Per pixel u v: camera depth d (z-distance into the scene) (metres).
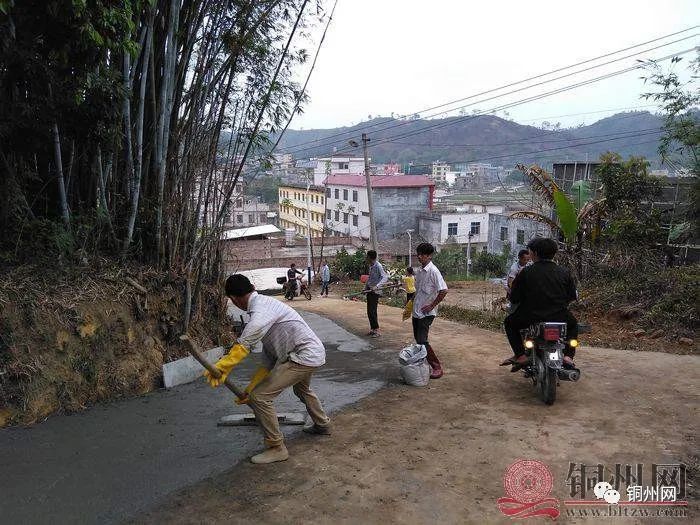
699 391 5.16
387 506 3.23
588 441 4.12
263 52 6.40
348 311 12.35
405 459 3.86
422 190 45.31
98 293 5.22
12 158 5.14
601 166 12.02
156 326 5.81
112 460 3.84
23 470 3.67
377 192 44.19
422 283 5.77
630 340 7.46
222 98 6.58
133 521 3.08
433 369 5.97
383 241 41.31
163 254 6.13
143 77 5.58
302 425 4.53
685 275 8.65
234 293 3.77
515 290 5.25
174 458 3.88
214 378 3.58
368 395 5.38
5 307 4.48
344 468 3.73
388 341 8.30
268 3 6.33
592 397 5.09
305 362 3.82
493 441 4.16
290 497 3.34
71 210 5.78
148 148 6.04
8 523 3.05
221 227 7.01
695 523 3.08
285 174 67.94
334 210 49.94
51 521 3.08
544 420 4.56
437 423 4.56
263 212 50.84
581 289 10.12
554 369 4.66
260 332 3.61
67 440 4.15
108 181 5.82
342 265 25.64
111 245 5.84
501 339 8.02
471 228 43.72
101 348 5.09
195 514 3.15
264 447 4.07
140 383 5.30
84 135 5.28
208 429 4.43
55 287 4.97
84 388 4.86
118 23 4.41
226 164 6.84
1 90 4.75
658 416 4.58
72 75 4.80
